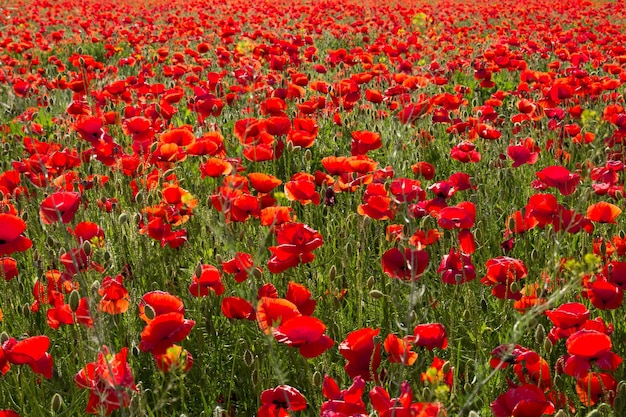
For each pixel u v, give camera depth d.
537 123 6.21
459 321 3.15
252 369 2.86
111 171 4.87
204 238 3.76
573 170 5.40
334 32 14.26
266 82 6.98
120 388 2.01
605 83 6.30
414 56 9.97
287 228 2.76
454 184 3.66
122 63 9.19
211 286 2.88
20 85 6.76
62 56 14.14
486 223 4.14
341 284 3.61
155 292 2.45
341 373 2.84
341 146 6.23
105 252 3.26
